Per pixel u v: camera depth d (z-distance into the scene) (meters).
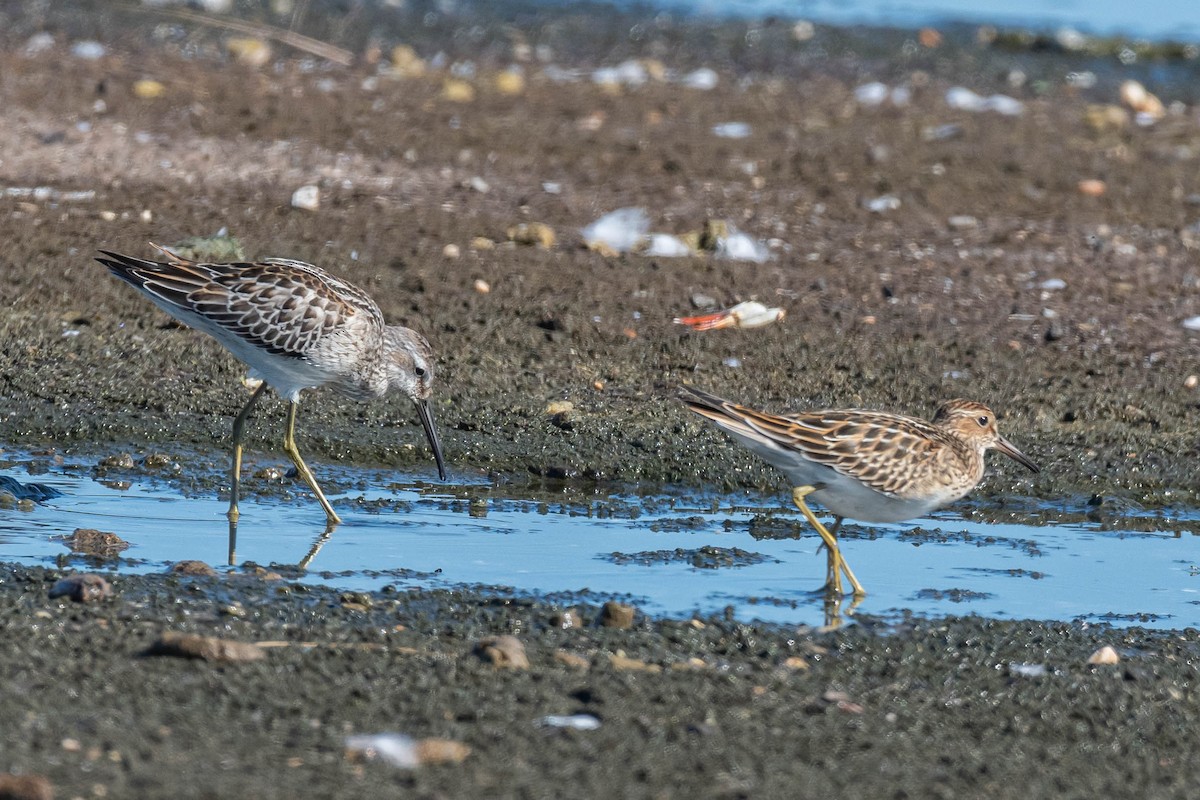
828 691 9.12
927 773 8.02
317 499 12.87
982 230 20.19
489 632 9.85
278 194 19.42
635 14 31.12
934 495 11.75
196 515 12.29
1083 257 19.47
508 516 12.70
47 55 23.91
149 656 8.82
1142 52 30.44
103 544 11.37
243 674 8.66
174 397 14.66
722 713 8.59
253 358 12.78
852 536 12.57
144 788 7.13
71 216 18.08
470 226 19.03
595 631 9.95
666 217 19.72
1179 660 10.03
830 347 16.41
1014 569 11.88
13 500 12.28
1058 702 9.23
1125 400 15.50
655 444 14.20
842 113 25.28
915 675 9.56
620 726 8.29
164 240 17.59
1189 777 8.26
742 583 11.27
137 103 21.89
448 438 14.25
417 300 16.80
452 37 28.28
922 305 17.64
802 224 19.95
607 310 16.97
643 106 24.73
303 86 23.94
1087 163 23.28
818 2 33.69
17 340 15.36
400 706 8.37
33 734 7.61
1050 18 32.75
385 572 11.12
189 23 26.95
